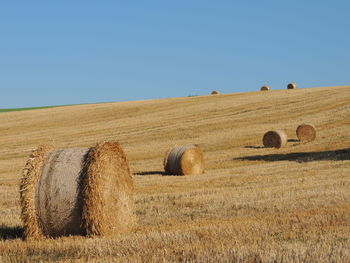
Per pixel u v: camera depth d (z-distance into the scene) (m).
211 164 32.25
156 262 8.38
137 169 31.31
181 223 12.70
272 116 56.59
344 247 9.16
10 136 60.00
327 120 50.38
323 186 18.53
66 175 11.47
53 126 65.75
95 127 61.50
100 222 11.38
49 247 10.06
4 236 11.97
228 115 60.44
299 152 35.25
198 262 8.32
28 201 11.50
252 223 11.86
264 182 20.91
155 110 71.56
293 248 9.01
